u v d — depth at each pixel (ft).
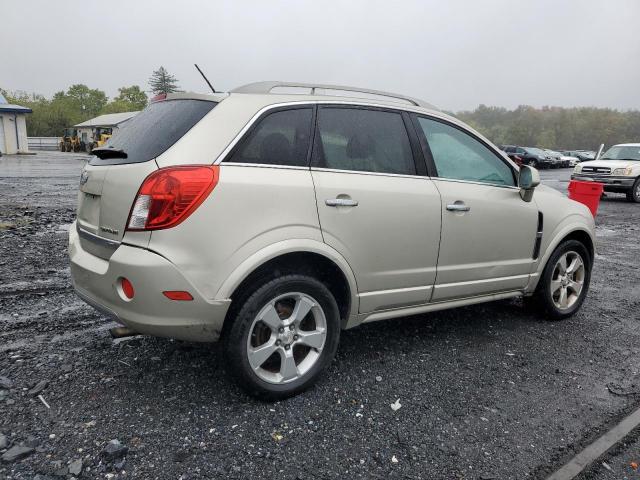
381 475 7.97
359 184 10.51
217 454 8.23
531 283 14.34
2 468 7.61
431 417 9.64
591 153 159.02
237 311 9.23
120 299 8.94
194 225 8.64
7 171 66.03
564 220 14.80
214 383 10.42
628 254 26.50
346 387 10.60
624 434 9.34
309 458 8.27
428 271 11.78
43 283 16.65
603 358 12.73
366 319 11.22
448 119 12.76
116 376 10.53
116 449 8.01
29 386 9.96
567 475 8.14
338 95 11.02
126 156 9.62
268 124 9.75
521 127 404.16
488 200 12.80
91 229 10.09
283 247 9.34
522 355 12.68
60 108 259.60
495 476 8.06
